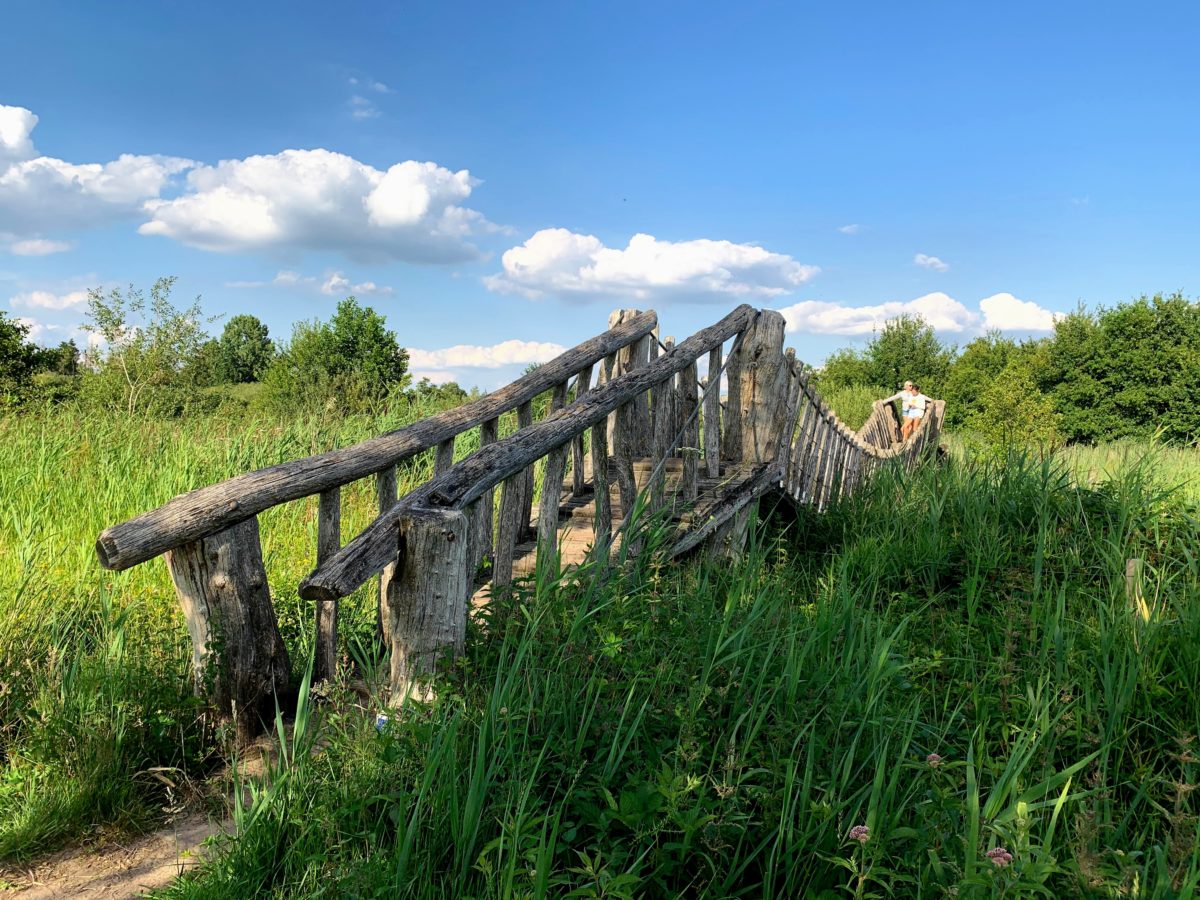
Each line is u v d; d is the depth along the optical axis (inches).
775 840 105.2
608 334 280.1
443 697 128.4
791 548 302.0
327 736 138.2
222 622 155.9
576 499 269.1
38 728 143.8
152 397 708.7
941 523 273.0
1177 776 133.0
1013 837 94.0
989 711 147.7
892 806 109.7
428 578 143.5
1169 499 265.9
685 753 110.8
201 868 114.2
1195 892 93.0
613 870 99.1
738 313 295.3
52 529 264.8
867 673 141.4
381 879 98.6
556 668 136.4
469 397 510.6
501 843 95.3
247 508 157.5
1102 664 157.9
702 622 155.6
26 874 121.2
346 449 184.2
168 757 148.2
